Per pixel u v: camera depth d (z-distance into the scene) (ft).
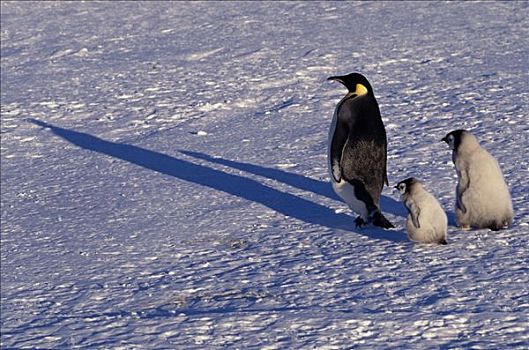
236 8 111.75
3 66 84.07
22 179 49.06
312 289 28.45
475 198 33.09
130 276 31.86
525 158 44.65
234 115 61.46
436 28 90.22
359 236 34.47
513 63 71.31
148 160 51.26
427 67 72.59
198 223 38.19
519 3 102.17
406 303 26.48
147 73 76.28
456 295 26.78
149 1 121.90
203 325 25.16
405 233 34.42
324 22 98.22
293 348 23.11
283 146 51.70
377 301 26.78
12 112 65.36
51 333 25.66
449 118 55.31
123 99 67.56
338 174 35.91
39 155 54.60
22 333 25.96
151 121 61.11
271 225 37.11
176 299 28.68
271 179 44.86
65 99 68.54
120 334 24.97
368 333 23.90
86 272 32.76
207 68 76.84
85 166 51.16
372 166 35.70
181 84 71.36
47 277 32.50
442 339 23.26
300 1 113.80
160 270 32.24
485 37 83.66
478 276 28.55
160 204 41.96
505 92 61.00
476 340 23.08
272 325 24.82
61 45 93.35
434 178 42.22
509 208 33.47
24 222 40.78
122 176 48.21
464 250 31.45
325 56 78.74
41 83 74.95
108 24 105.91
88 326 26.00
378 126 35.73
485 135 50.19
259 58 79.87
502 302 26.02
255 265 31.81
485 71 68.90
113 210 41.60
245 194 42.52
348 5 108.37
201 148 52.85
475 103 58.54
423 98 61.46
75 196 44.80
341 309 26.27
